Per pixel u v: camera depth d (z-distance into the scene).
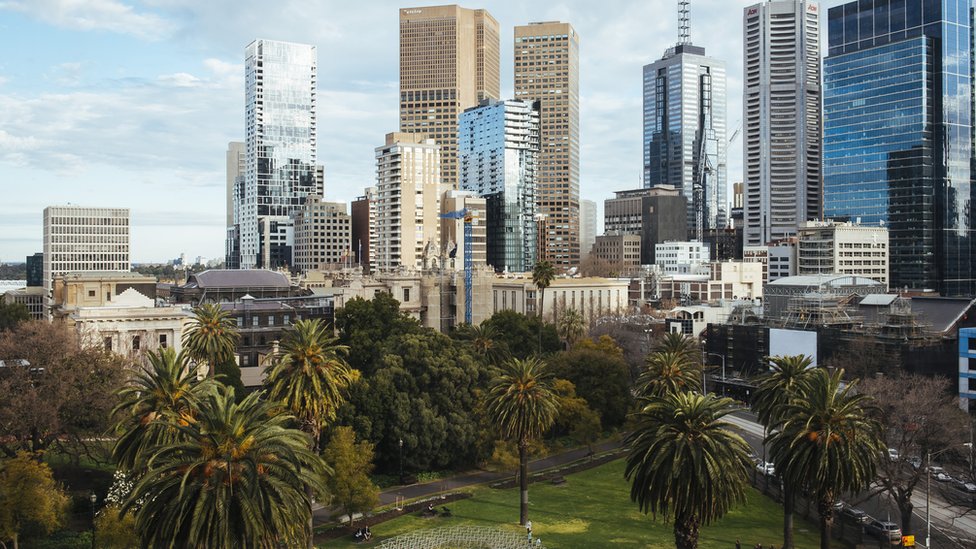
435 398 116.25
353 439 95.38
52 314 176.38
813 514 95.50
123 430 71.44
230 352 114.56
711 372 189.50
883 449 73.06
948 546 85.50
